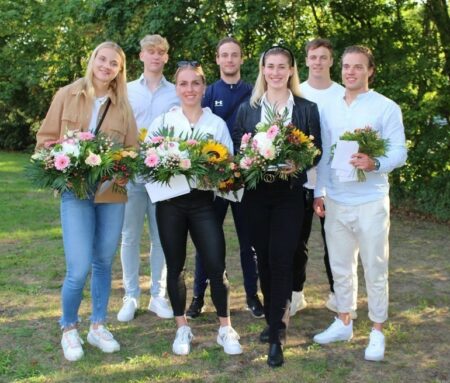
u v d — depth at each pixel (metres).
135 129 3.54
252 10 9.09
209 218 3.49
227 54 3.99
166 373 3.32
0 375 3.29
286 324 3.43
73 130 3.26
